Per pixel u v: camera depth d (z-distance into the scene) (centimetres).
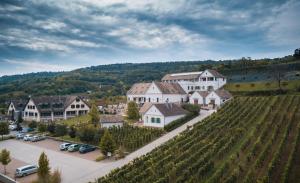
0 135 7875
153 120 7094
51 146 6506
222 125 5916
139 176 3759
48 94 17038
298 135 4797
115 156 5222
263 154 4109
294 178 3566
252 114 6750
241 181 3600
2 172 4831
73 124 8088
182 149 4734
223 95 9069
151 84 9775
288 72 11038
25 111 10412
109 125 7212
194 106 7694
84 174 4472
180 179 3612
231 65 14588
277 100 7881
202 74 10819
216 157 4431
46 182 3919
